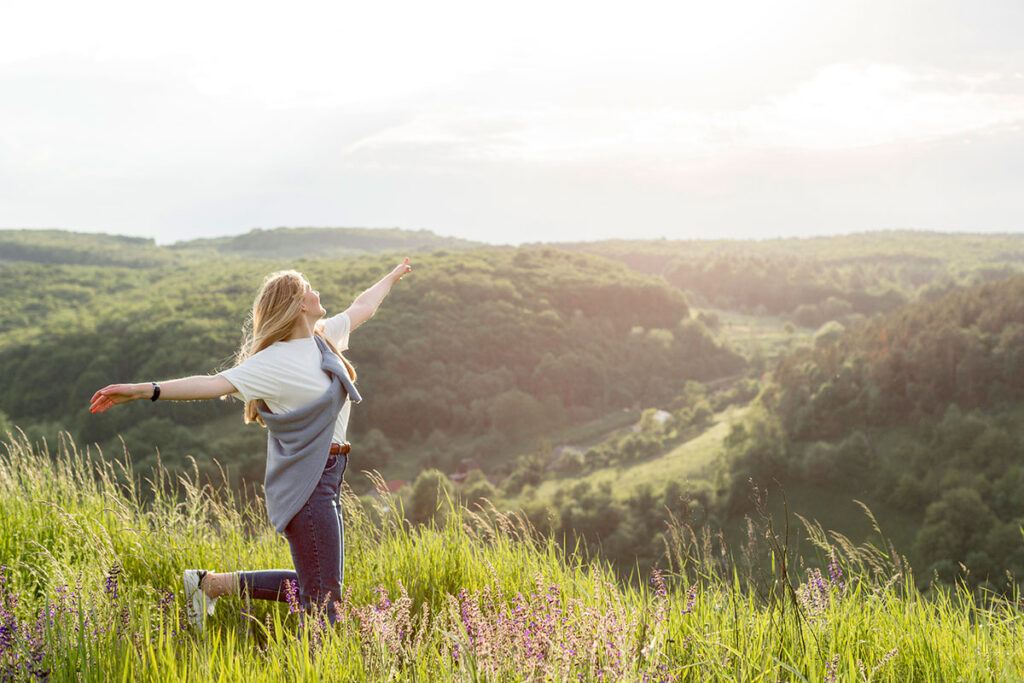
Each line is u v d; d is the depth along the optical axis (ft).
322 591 8.72
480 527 10.21
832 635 7.52
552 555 9.71
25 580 10.13
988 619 8.03
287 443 8.59
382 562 10.39
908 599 8.61
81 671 6.74
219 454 225.76
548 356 466.29
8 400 319.88
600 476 328.49
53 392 324.80
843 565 8.68
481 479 311.68
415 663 6.82
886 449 264.72
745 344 611.06
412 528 10.77
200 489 12.16
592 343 508.12
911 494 231.91
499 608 8.11
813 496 253.85
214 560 11.07
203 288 459.32
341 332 9.87
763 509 8.10
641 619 7.29
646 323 570.05
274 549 11.81
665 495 223.51
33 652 6.85
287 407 8.56
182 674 6.91
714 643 7.33
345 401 8.99
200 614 9.20
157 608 8.92
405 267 11.23
